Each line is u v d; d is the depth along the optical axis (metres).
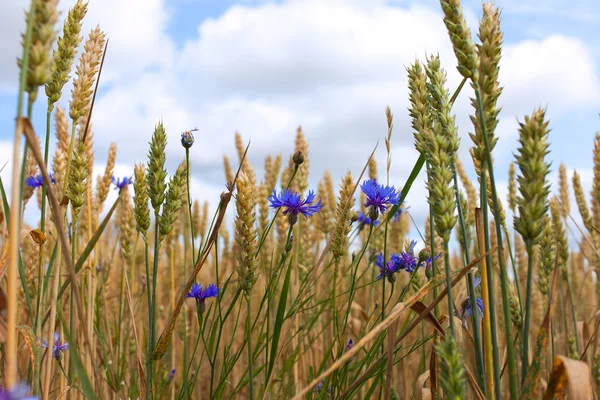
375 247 0.93
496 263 0.66
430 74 0.54
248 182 0.57
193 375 0.71
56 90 0.57
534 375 0.48
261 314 1.02
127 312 0.98
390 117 0.71
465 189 1.06
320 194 1.17
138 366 0.60
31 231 0.60
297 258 0.95
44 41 0.41
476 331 0.50
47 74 0.41
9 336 0.38
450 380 0.46
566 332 0.90
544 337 0.48
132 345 0.92
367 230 1.05
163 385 0.81
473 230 0.97
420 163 0.64
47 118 0.58
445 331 0.57
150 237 1.32
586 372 0.48
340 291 1.01
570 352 0.81
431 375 0.57
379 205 0.68
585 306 1.28
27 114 0.41
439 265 0.68
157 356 0.59
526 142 0.46
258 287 1.17
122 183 0.93
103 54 0.62
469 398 0.61
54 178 0.74
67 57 0.57
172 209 0.60
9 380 0.38
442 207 0.49
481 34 0.49
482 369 0.50
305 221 0.96
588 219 0.99
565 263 0.86
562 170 1.27
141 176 0.60
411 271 0.70
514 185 0.95
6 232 0.60
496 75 0.49
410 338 0.99
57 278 0.61
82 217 0.85
